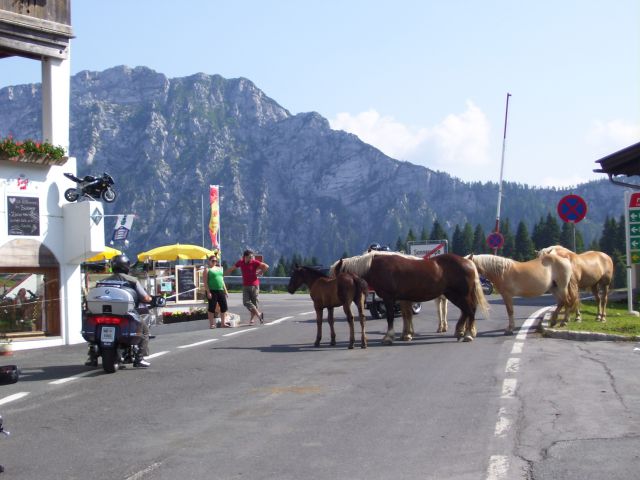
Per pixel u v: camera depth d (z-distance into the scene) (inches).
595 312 872.3
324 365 514.3
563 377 435.2
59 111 751.1
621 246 5447.8
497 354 540.4
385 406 370.9
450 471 261.7
